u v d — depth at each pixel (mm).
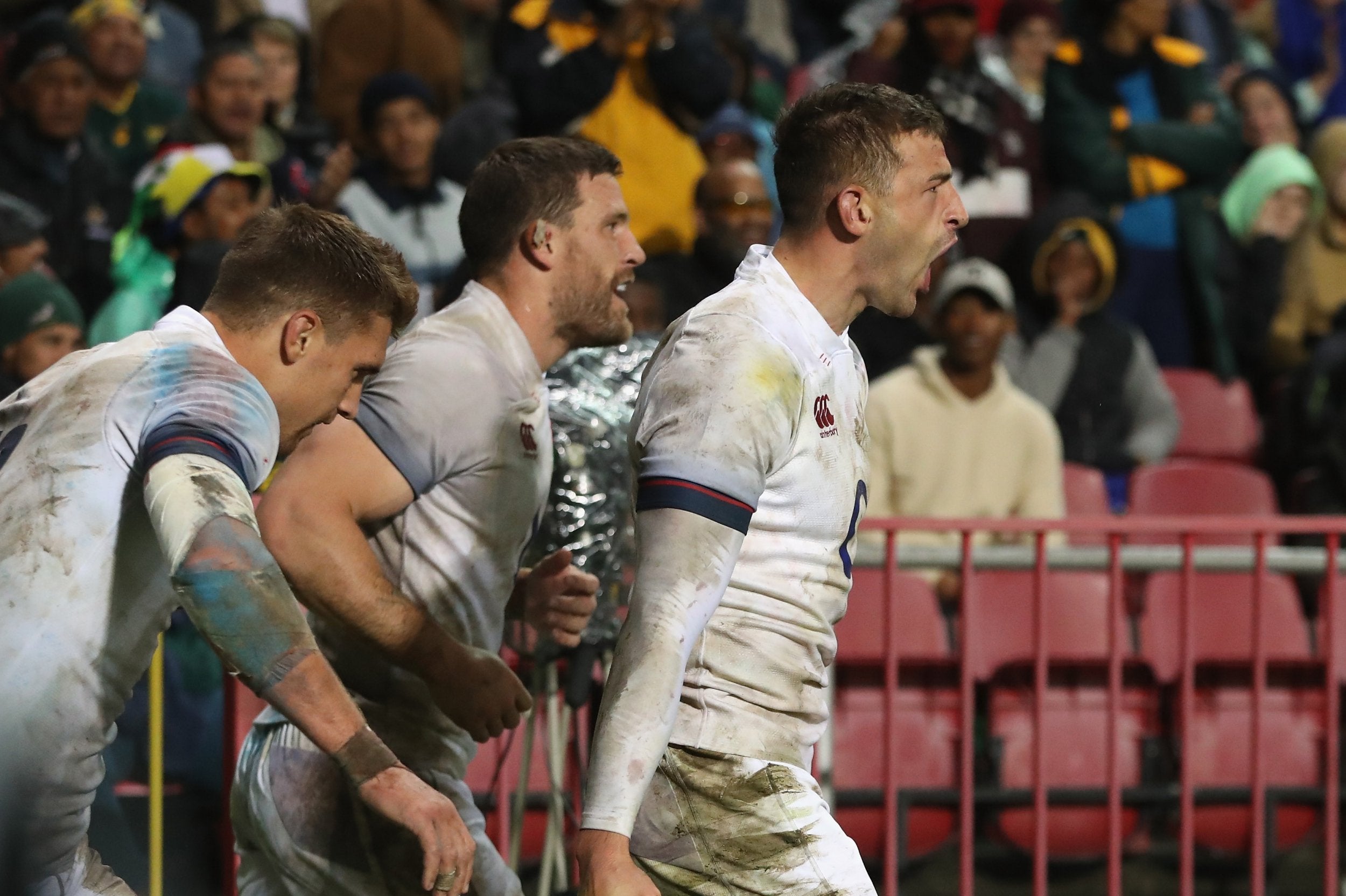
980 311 15508
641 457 7004
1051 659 14039
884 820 12812
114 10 18719
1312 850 15469
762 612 7156
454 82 19438
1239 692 14344
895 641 12938
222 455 6414
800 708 7344
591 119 17672
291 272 7031
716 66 17781
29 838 5238
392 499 8141
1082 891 14648
